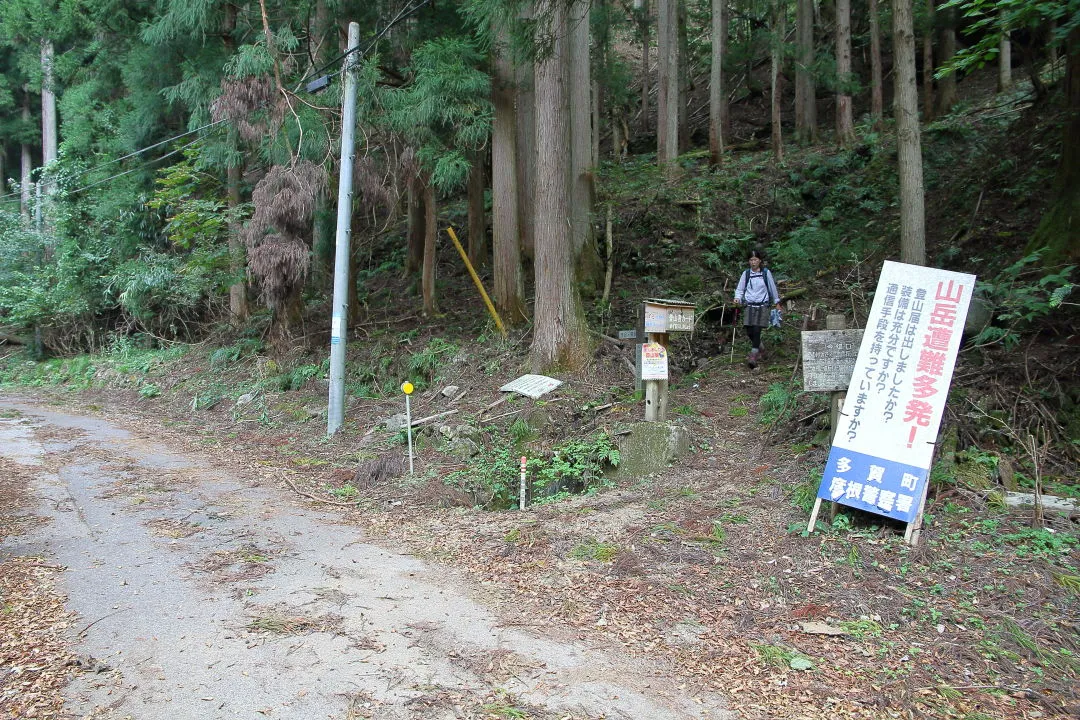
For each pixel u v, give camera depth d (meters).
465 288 15.62
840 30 17.81
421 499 7.60
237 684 3.60
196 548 5.84
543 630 4.29
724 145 22.11
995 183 11.89
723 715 3.37
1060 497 5.43
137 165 18.41
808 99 19.92
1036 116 12.41
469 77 10.73
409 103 11.45
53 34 19.28
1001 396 6.66
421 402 10.91
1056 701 3.43
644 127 26.67
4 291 21.45
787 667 3.79
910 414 5.30
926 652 3.88
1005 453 6.18
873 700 3.47
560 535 5.89
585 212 13.68
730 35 24.98
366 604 4.68
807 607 4.38
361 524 6.73
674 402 9.30
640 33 24.66
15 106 29.94
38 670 3.71
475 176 15.55
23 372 21.00
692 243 14.98
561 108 9.99
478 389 10.57
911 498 5.11
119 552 5.71
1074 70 8.36
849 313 10.64
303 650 3.99
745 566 5.02
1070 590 4.27
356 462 9.30
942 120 16.47
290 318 15.22
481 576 5.22
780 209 15.71
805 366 5.93
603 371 9.98
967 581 4.51
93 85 19.22
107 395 16.83
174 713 3.32
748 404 8.91
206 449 10.50
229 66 12.41
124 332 20.62
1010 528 5.05
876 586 4.56
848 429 5.42
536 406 9.22
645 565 5.17
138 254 18.91
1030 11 6.32
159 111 16.59
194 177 15.94
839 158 16.59
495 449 8.83
